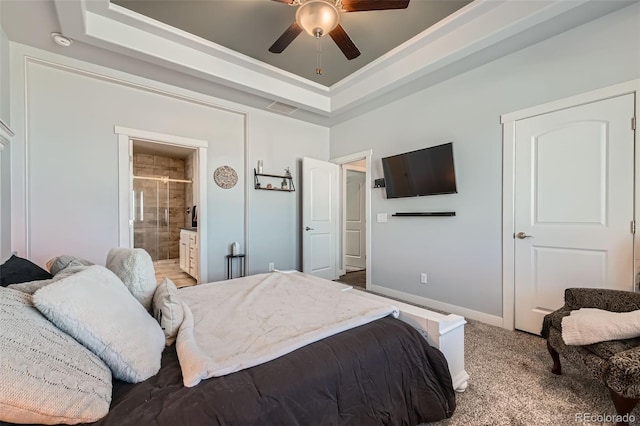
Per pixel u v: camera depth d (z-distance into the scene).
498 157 2.77
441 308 3.25
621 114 2.11
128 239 3.13
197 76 3.03
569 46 2.33
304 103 3.81
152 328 1.13
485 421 1.46
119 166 3.09
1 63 2.33
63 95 2.81
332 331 1.30
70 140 2.84
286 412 0.93
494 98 2.79
